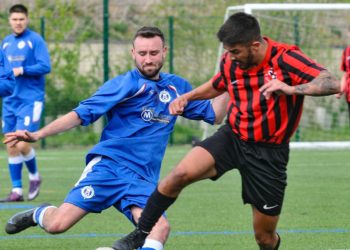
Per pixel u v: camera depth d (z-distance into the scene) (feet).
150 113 43.21
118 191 42.34
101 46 134.92
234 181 88.53
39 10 135.85
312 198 74.02
